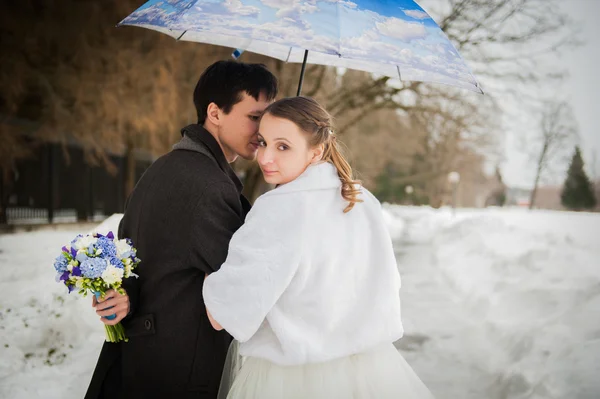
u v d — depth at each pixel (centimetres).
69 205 2405
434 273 945
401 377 217
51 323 494
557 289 654
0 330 475
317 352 198
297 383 204
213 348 231
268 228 198
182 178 225
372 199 219
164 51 1412
